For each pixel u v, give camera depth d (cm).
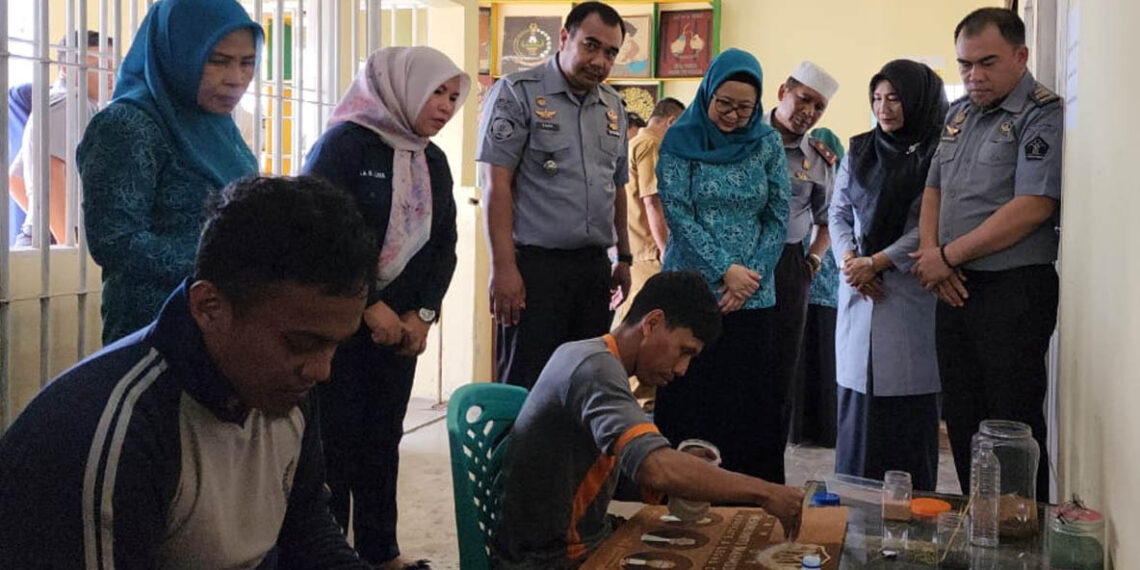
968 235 268
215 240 104
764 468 333
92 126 214
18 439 102
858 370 320
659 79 773
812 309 474
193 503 115
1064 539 167
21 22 321
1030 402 266
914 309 310
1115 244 183
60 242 290
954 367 279
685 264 319
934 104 314
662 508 204
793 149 372
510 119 312
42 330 266
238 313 104
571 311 321
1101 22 208
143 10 391
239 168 236
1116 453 176
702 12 762
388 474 275
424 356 557
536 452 199
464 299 545
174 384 109
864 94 742
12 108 300
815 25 748
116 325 213
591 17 310
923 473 318
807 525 186
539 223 313
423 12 667
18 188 292
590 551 209
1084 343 226
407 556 296
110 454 102
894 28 733
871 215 318
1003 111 272
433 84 257
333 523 142
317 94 375
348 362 261
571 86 319
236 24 222
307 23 394
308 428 134
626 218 354
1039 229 265
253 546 126
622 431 184
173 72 220
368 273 106
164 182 221
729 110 317
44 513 100
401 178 259
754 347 322
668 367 207
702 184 318
